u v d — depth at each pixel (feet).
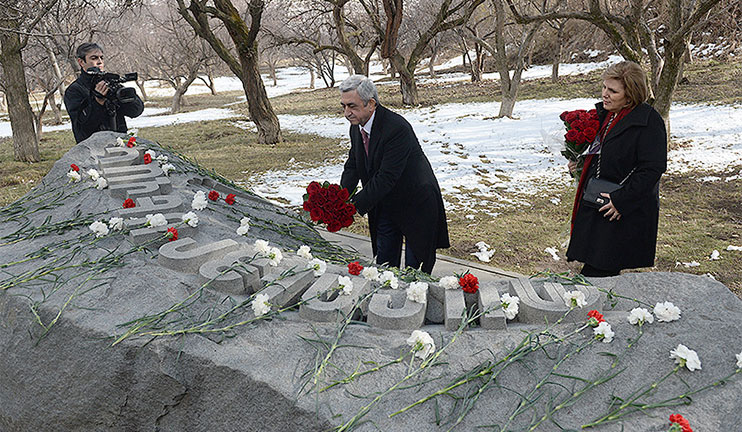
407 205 12.32
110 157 13.66
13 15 35.06
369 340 6.93
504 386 6.21
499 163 34.78
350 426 5.77
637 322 6.80
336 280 8.17
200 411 6.82
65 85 86.22
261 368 6.50
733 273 15.90
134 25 108.17
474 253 18.15
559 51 78.79
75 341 7.32
